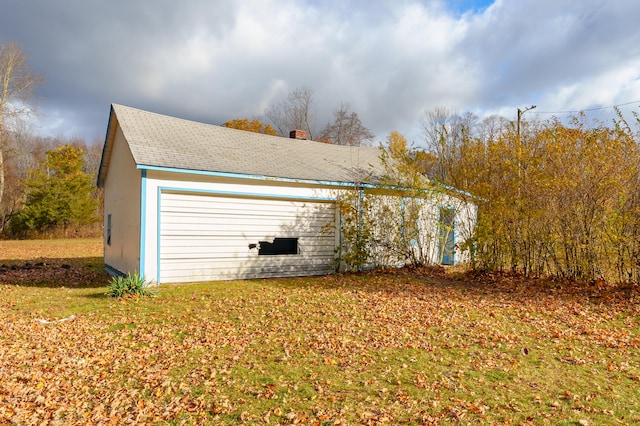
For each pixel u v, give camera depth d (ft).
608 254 31.04
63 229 114.42
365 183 44.62
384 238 44.98
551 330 21.95
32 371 16.52
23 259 61.82
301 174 42.22
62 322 23.73
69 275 44.14
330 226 44.21
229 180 38.14
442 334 21.15
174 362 17.54
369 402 13.83
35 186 110.73
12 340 20.40
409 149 45.29
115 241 44.83
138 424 12.59
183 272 36.29
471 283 36.78
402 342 19.90
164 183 35.14
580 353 18.56
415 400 13.93
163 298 29.60
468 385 15.12
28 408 13.60
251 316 24.70
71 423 12.73
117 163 44.86
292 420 12.70
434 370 16.52
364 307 26.99
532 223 35.65
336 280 38.63
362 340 20.24
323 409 13.35
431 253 46.11
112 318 24.45
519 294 31.17
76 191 115.44
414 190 44.09
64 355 18.42
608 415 12.86
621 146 30.78
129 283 30.60
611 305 26.86
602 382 15.40
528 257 36.65
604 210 31.09
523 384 15.21
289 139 56.70
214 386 15.16
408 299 29.53
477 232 38.50
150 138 38.93
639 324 23.03
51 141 173.17
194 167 35.83
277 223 41.14
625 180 30.17
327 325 22.74
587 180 31.99
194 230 36.81
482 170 38.06
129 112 42.88
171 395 14.52
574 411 13.10
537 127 43.06
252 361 17.57
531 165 35.29
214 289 33.09
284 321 23.62
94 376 16.16
